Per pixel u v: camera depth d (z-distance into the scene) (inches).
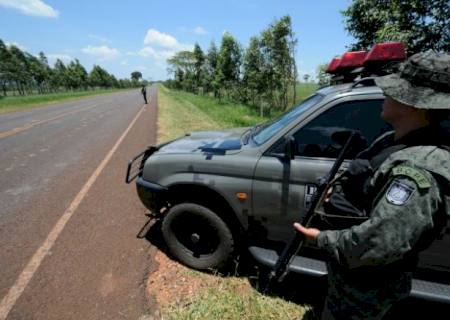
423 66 38.4
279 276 73.7
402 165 38.4
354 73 97.0
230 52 762.2
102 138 345.7
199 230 106.3
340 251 44.6
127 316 87.6
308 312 89.0
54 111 714.2
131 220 144.8
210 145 108.4
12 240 126.6
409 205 36.3
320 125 86.1
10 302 92.7
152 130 392.8
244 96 721.6
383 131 81.3
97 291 97.6
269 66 513.3
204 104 781.3
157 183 107.3
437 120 39.2
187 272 107.3
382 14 193.6
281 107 548.1
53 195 174.1
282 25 473.1
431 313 87.8
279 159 88.8
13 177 206.1
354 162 51.3
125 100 1195.9
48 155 266.4
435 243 75.5
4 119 555.8
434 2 177.8
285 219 90.6
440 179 36.3
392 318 86.4
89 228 137.1
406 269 45.2
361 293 47.8
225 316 87.4
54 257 115.3
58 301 93.3
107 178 202.4
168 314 88.1
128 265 111.0
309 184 85.0
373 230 38.8
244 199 93.4
